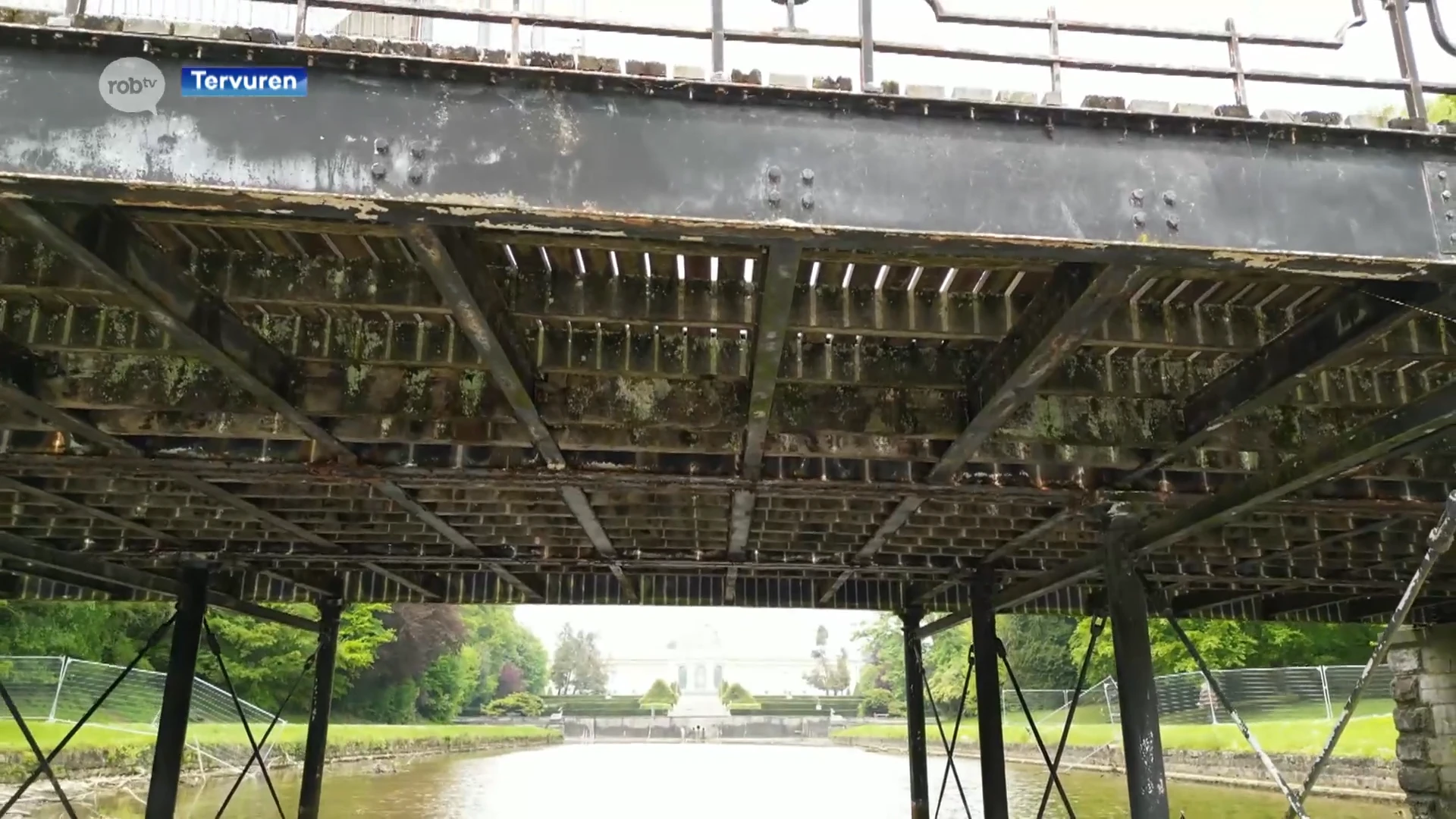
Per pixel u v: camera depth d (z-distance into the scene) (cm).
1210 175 368
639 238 423
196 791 2311
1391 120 377
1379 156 378
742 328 523
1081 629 3966
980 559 1209
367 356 543
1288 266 371
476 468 693
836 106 358
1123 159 366
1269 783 2344
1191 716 3162
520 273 504
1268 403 543
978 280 509
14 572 1016
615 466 705
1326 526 890
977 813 2348
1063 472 736
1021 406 602
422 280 495
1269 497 577
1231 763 2547
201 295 460
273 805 2183
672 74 348
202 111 330
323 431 614
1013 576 1276
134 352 530
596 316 505
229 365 493
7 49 327
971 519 948
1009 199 357
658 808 2559
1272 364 521
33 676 2428
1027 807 2209
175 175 323
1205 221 363
